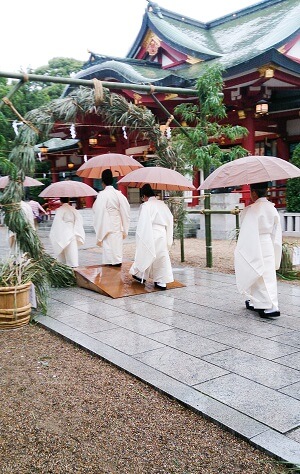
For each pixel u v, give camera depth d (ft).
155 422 9.96
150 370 12.44
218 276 25.68
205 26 68.54
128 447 9.07
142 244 21.38
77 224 27.12
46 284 19.33
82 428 9.84
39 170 89.92
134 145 65.46
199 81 27.81
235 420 9.64
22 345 15.25
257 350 13.71
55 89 84.12
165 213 21.88
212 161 28.50
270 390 11.03
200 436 9.34
